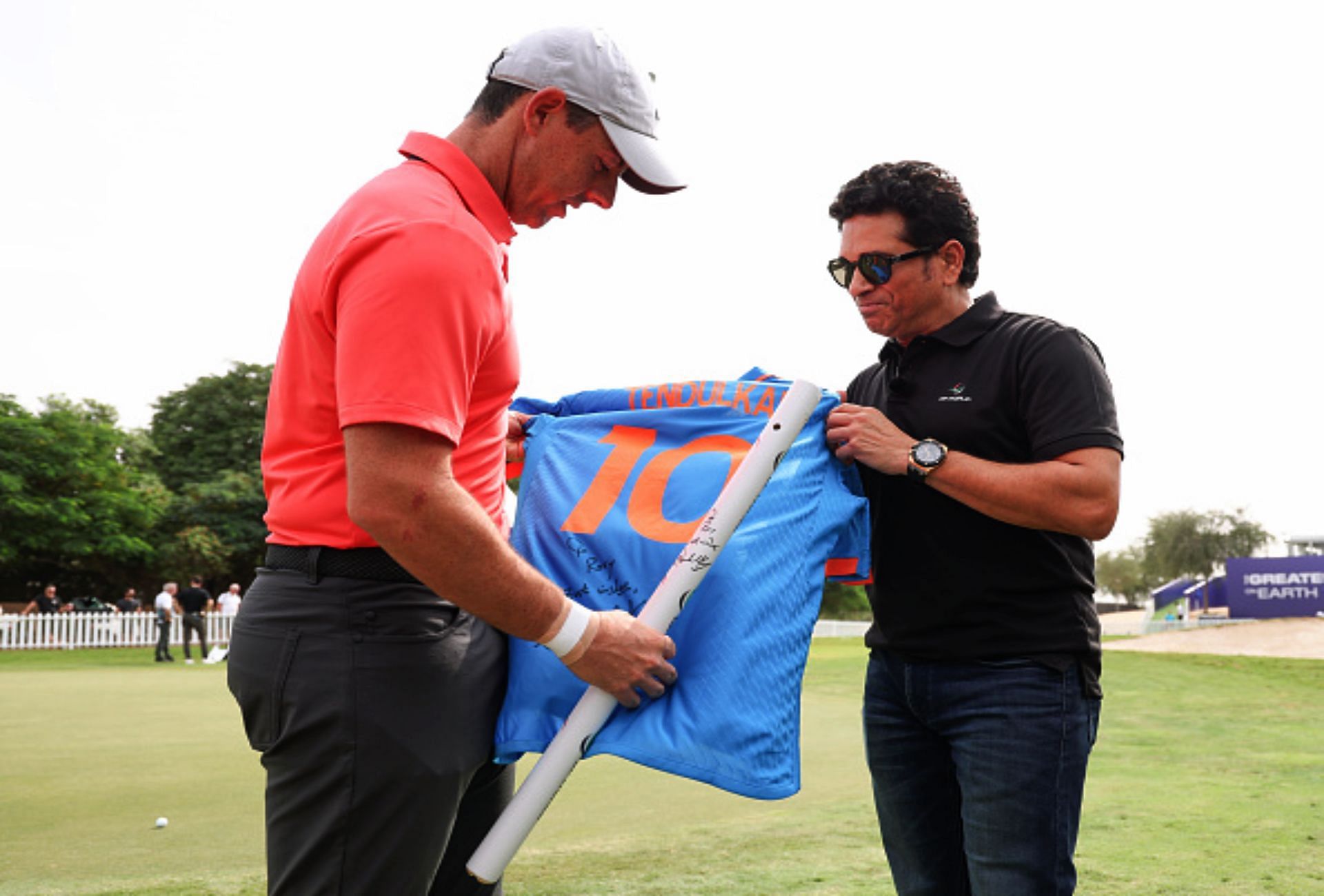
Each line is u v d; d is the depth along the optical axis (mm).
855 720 9609
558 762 1951
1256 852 4375
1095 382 2346
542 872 4121
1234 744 7801
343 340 1730
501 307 1886
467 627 2021
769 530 2225
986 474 2289
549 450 2477
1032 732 2330
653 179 2035
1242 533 71938
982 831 2344
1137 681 12883
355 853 1859
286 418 1937
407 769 1868
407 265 1721
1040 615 2379
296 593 1906
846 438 2420
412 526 1697
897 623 2527
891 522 2537
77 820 5070
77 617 27141
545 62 1979
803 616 2197
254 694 1911
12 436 42344
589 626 1907
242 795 5711
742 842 4625
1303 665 14812
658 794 5707
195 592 20938
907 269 2500
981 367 2482
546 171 2021
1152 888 3848
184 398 57969
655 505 2295
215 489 50281
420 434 1706
